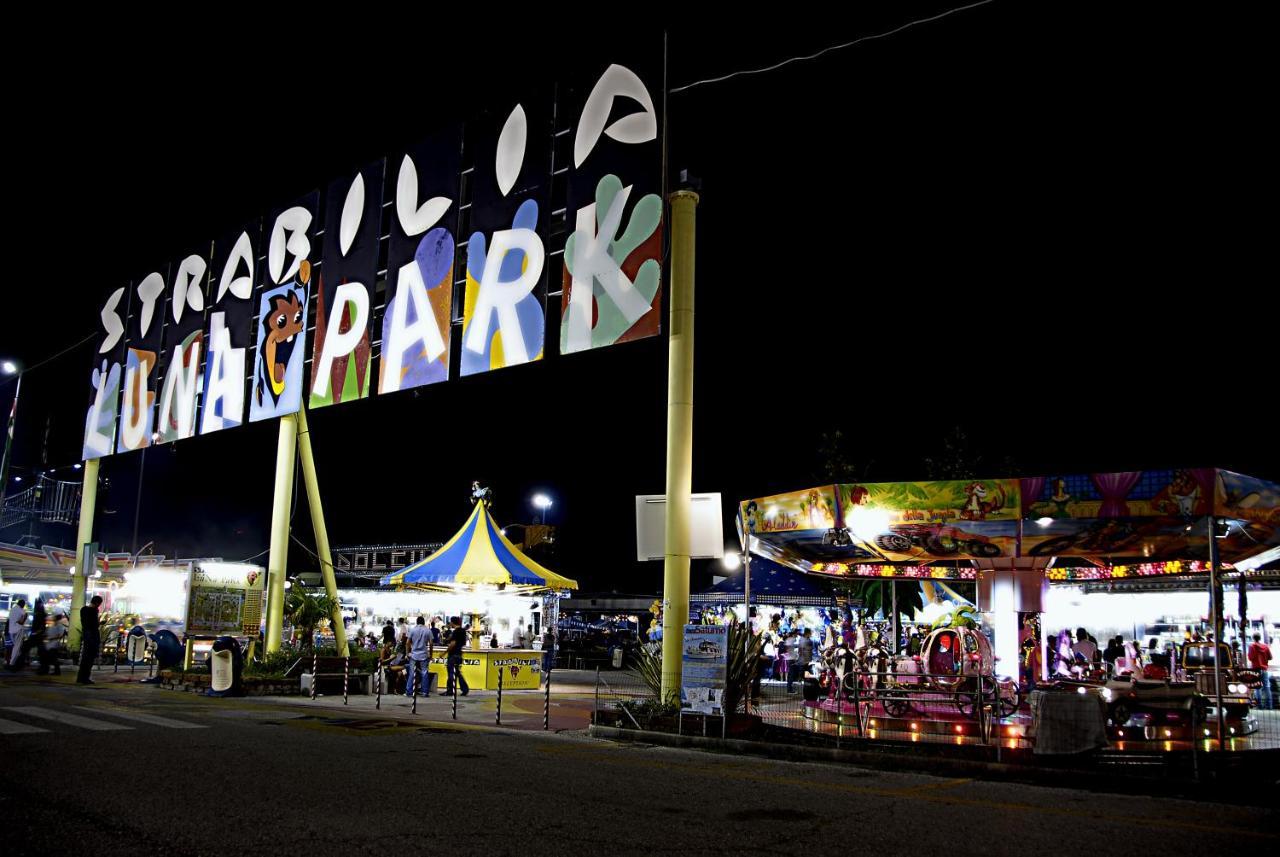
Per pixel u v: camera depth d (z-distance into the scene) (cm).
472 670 2261
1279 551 1460
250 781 807
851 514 1332
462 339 1742
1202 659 1542
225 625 2431
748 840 643
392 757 998
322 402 2025
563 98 1673
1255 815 803
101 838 588
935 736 1163
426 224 1881
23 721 1190
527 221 1683
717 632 1248
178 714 1399
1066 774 977
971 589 2461
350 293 2025
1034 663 1491
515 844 606
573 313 1545
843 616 2448
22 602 2306
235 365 2308
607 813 720
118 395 2709
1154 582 2478
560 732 1356
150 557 2734
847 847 631
